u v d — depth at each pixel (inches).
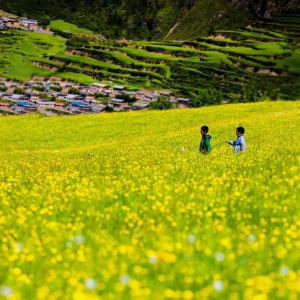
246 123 2143.2
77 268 308.3
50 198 504.1
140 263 306.5
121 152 1401.3
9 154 1943.9
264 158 759.7
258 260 313.0
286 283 258.5
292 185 514.9
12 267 325.1
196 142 1726.1
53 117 3115.2
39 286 285.4
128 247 326.3
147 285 274.2
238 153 914.1
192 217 415.8
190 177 613.3
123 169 733.3
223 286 254.8
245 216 417.4
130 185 561.9
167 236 359.9
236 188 502.6
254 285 253.3
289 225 396.8
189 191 510.0
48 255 342.3
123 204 488.4
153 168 700.7
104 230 393.4
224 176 571.2
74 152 1833.2
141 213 442.6
